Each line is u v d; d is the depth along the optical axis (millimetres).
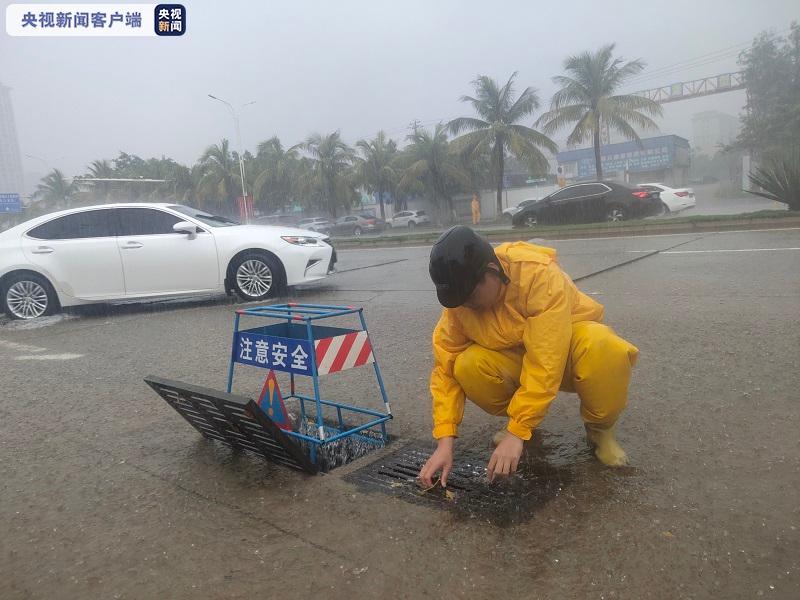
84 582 2033
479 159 38406
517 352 2334
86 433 3467
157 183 59719
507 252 2229
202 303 8617
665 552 1938
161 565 2092
